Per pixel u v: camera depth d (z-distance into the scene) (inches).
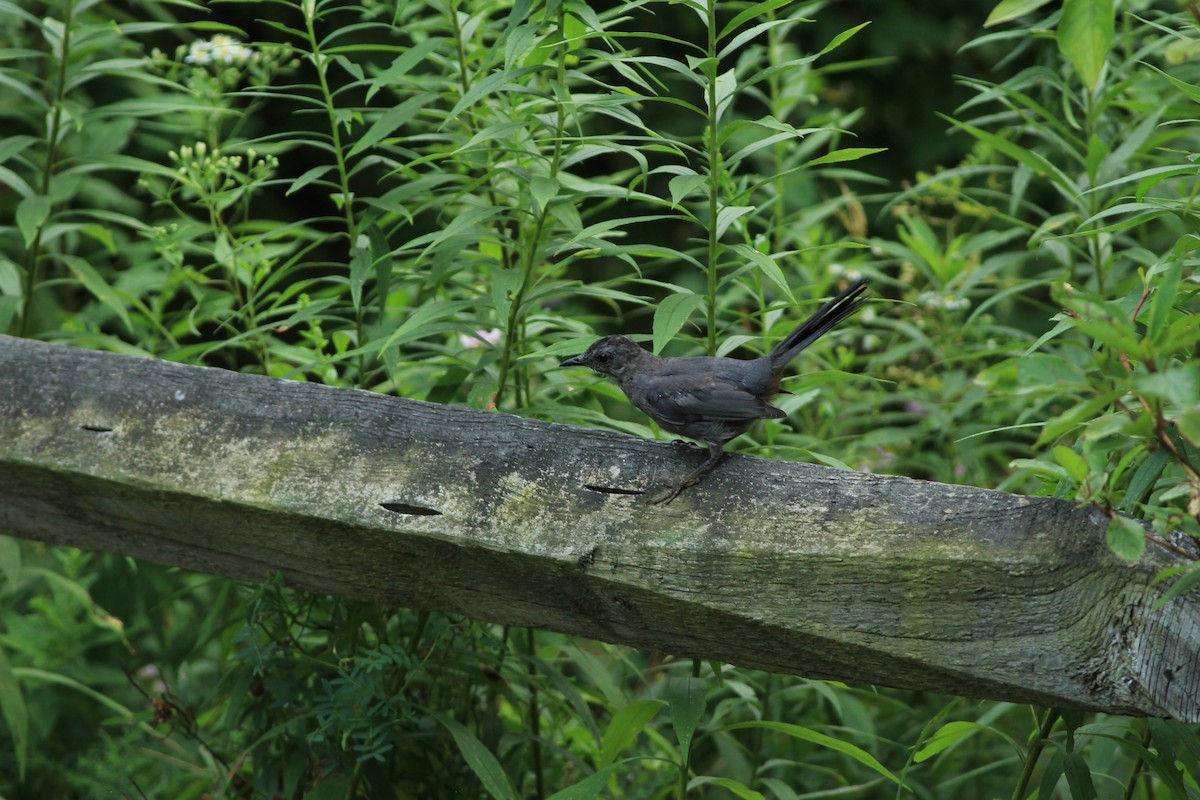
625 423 259.9
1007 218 312.0
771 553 177.9
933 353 366.3
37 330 359.3
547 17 220.2
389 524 190.1
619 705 274.4
